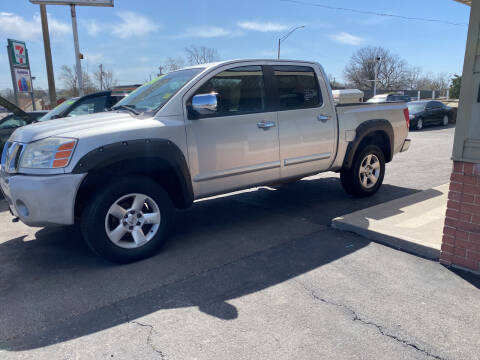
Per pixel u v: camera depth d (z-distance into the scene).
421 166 8.88
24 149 3.58
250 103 4.55
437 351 2.39
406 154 10.85
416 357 2.34
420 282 3.26
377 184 6.16
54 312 2.95
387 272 3.45
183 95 4.09
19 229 5.04
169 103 4.00
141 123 3.79
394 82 73.56
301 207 5.63
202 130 4.13
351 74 75.38
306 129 4.98
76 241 4.49
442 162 9.37
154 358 2.39
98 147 3.47
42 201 3.38
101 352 2.46
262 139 4.58
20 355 2.46
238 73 4.50
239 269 3.60
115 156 3.54
